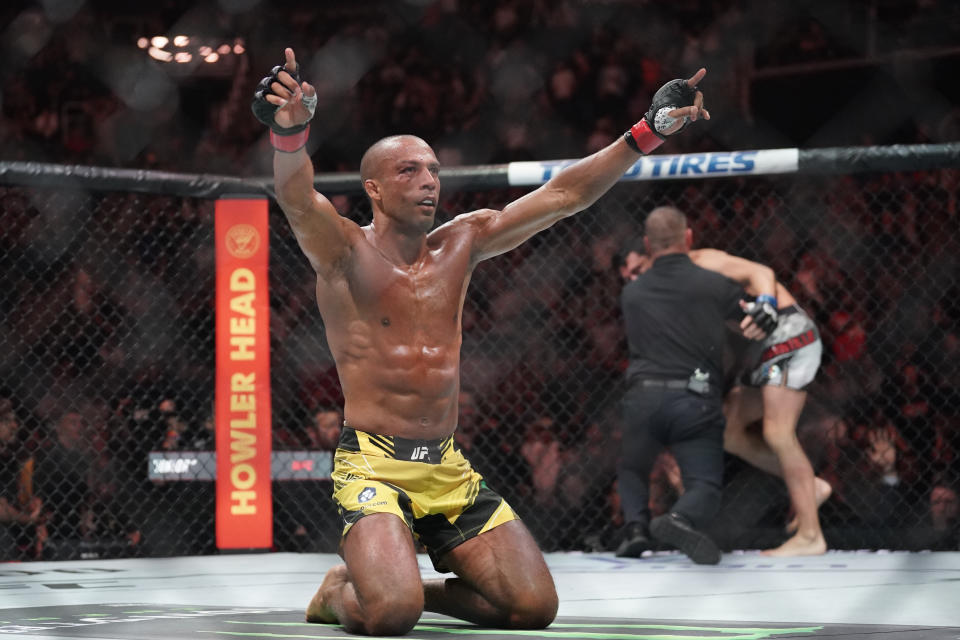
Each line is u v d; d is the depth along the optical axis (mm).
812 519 5023
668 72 8891
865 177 7273
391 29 9344
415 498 2775
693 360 4844
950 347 6691
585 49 9062
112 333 6164
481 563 2721
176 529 5805
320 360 6578
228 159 8938
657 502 5781
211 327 6715
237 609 3262
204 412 5922
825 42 8609
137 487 6098
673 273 4926
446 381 2820
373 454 2773
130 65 9117
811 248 7340
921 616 2957
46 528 5820
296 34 9320
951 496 5910
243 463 5227
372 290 2787
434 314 2824
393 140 2854
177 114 9141
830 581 3930
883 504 6164
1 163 4980
